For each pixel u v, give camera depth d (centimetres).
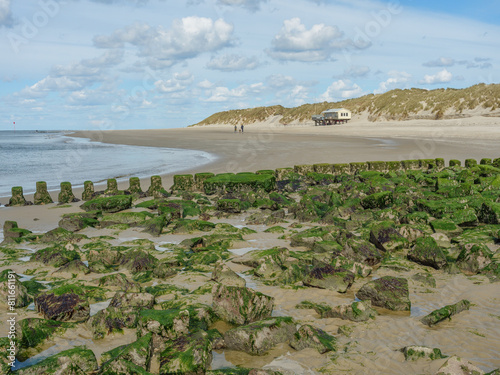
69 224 1282
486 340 572
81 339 612
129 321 636
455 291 761
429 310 684
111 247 1062
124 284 799
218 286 682
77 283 826
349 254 945
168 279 855
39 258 968
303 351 559
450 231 1092
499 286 771
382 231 1014
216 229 1255
